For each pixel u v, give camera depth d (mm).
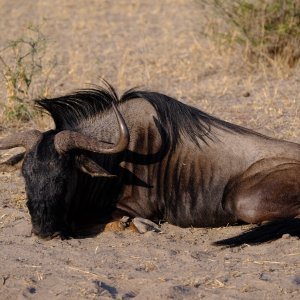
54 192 25453
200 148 27750
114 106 25438
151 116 27859
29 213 27281
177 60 49719
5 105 39375
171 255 24453
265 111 39250
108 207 27766
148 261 23922
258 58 47312
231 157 27594
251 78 45188
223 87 43875
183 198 27656
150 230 26750
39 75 44938
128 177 27609
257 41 47156
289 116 38625
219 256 24453
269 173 27000
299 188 26609
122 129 25188
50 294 21828
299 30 46156
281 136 35969
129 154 27547
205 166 27609
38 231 25719
